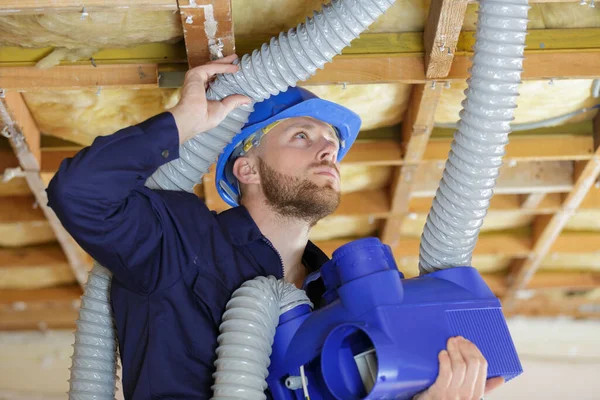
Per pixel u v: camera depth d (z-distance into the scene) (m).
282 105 2.04
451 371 1.50
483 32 1.74
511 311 6.23
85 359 1.79
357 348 1.57
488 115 1.72
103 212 1.60
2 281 5.61
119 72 3.13
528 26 3.29
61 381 5.90
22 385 5.87
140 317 1.69
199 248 1.72
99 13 2.84
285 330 1.63
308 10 2.97
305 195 1.92
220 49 2.71
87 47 3.12
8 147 3.97
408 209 4.68
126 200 1.65
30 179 4.00
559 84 3.72
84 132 3.85
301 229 1.95
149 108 3.63
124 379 1.68
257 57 1.96
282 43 1.96
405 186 4.41
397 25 3.27
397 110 3.91
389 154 4.10
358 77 3.24
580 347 6.18
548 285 5.95
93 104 3.61
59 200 1.57
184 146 1.90
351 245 1.62
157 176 1.89
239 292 1.65
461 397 1.49
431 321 1.56
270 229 1.94
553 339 6.20
